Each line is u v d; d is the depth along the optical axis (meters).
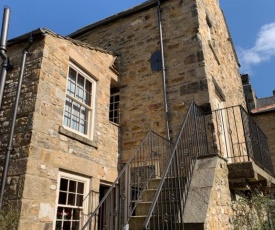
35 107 4.51
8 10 5.26
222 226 4.17
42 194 4.28
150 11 7.95
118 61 7.78
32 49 5.07
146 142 6.51
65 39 5.57
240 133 9.23
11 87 4.93
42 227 4.17
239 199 5.43
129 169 5.79
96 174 5.67
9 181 4.15
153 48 7.44
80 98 5.99
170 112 6.48
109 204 6.00
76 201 5.16
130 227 4.21
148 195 4.72
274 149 11.16
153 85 7.02
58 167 4.71
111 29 8.49
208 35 7.73
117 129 6.86
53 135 4.76
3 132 4.59
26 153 4.22
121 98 7.38
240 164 4.87
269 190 6.36
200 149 5.06
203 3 7.95
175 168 3.90
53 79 5.04
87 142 5.56
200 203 3.74
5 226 3.70
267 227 5.53
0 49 4.96
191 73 6.53
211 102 6.15
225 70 9.05
